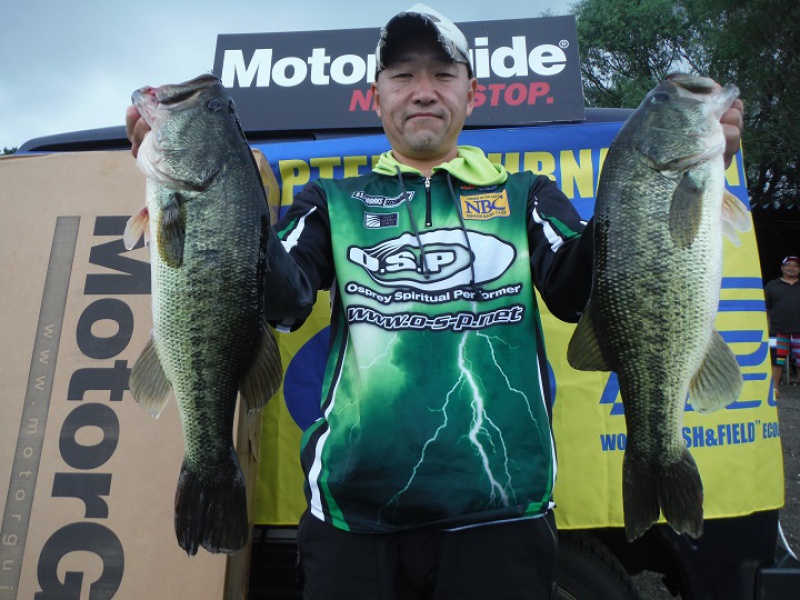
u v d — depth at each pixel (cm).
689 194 156
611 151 161
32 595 213
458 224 183
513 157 253
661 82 164
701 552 221
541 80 267
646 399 159
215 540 160
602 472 225
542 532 162
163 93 164
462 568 157
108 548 215
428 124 192
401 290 175
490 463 160
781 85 1226
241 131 167
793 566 220
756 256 240
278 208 253
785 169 1331
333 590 160
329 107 271
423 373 167
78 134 279
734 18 1229
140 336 232
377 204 188
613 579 218
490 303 174
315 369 238
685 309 157
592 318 162
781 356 898
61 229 243
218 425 162
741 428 228
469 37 273
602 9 1695
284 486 232
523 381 168
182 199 158
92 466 222
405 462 159
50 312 236
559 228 172
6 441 226
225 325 159
